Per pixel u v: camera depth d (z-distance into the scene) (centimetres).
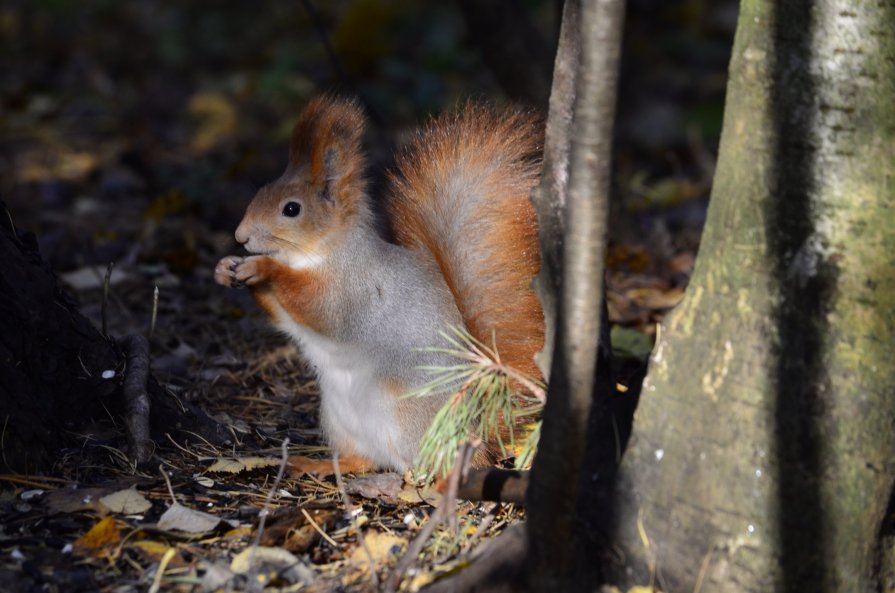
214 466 621
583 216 430
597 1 415
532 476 474
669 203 1302
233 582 510
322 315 661
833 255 477
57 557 523
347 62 1850
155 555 530
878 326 478
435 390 638
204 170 1355
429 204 682
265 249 663
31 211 1260
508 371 575
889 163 475
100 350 658
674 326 502
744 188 486
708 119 1705
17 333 606
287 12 2300
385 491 621
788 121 477
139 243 1120
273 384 812
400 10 2062
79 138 1588
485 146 686
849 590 485
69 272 1045
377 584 500
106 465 619
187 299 984
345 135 668
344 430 675
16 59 2042
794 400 479
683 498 493
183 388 782
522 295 661
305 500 612
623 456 508
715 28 2153
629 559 500
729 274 489
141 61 2072
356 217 667
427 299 655
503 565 494
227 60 2086
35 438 602
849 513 480
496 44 1175
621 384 696
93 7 2331
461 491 530
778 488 479
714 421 489
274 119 1709
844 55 471
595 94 421
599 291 440
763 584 482
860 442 480
